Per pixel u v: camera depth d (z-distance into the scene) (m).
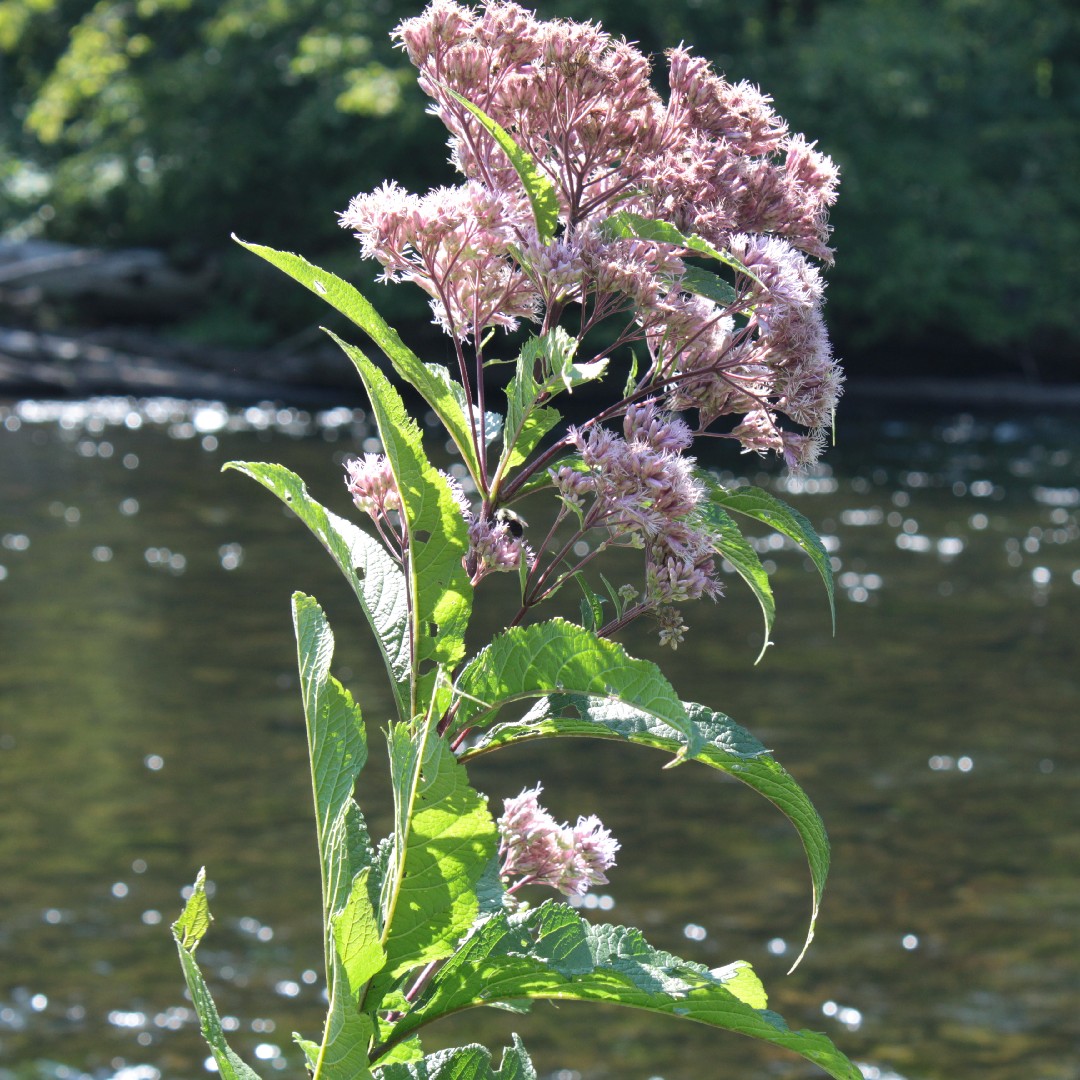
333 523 1.55
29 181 32.69
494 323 1.65
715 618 15.17
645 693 1.32
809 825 1.45
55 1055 6.50
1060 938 7.90
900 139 31.64
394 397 1.43
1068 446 26.08
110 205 31.97
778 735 11.23
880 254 30.70
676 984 1.36
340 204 30.98
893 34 31.05
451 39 1.75
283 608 14.86
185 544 17.59
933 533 18.94
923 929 7.99
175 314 31.28
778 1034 1.38
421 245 1.61
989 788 10.16
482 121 1.55
